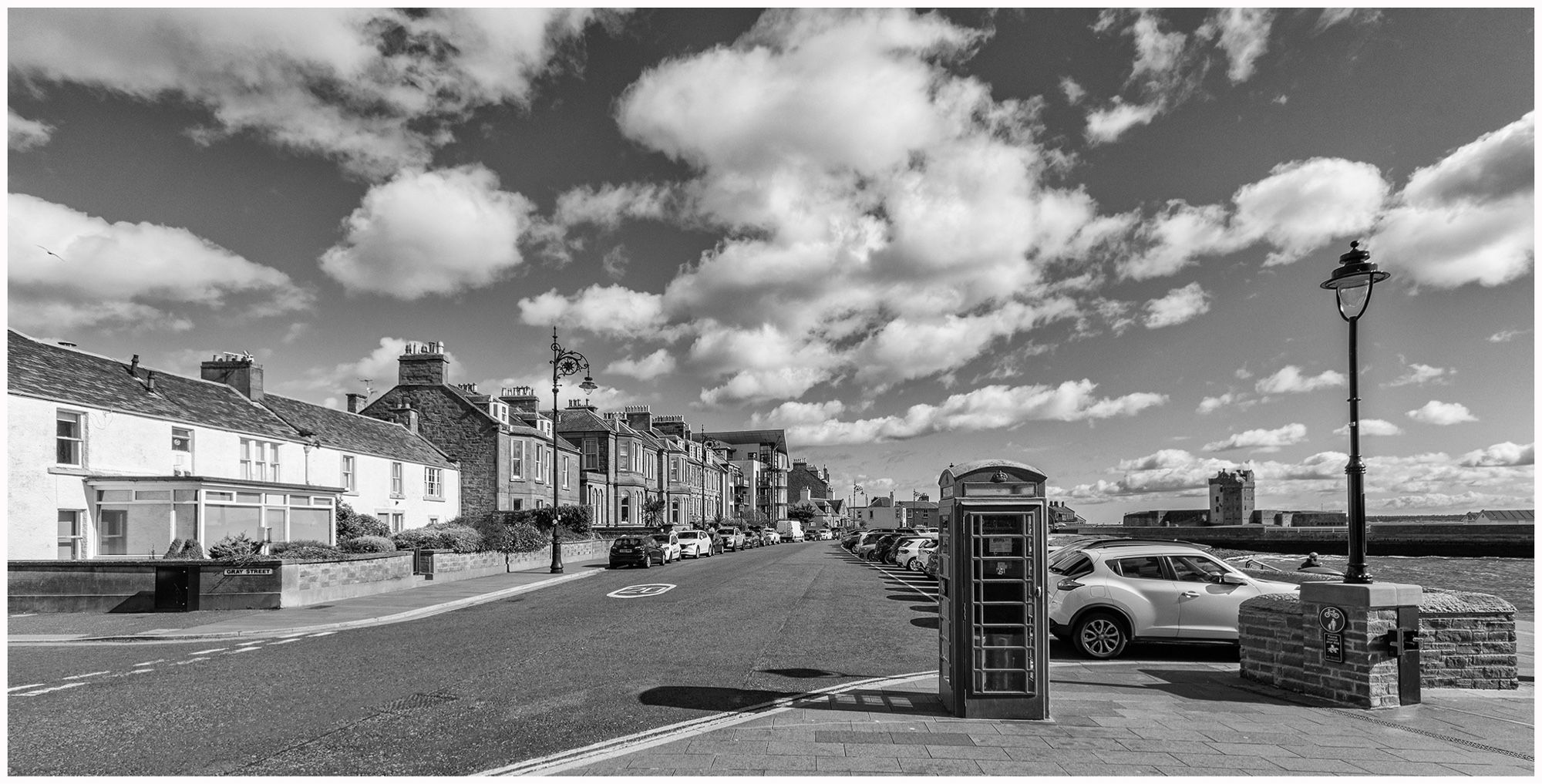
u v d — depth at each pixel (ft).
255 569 58.54
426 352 140.67
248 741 23.30
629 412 233.76
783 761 20.18
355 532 93.97
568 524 130.41
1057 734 22.81
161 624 51.13
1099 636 37.86
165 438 79.05
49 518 65.72
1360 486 27.02
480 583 81.66
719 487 291.17
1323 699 27.43
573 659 36.58
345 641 44.09
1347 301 27.07
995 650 24.84
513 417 156.56
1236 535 184.75
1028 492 25.14
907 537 115.75
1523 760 20.43
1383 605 26.40
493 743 22.70
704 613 54.39
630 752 21.21
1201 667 34.96
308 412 111.04
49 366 71.97
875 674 33.27
